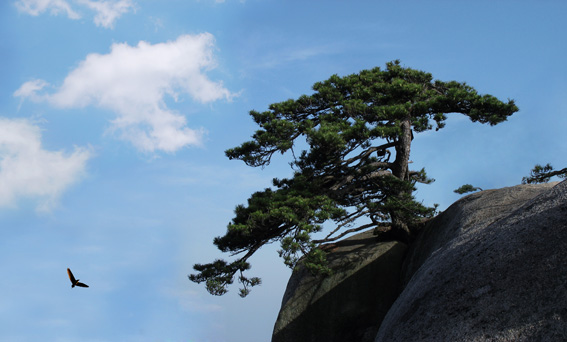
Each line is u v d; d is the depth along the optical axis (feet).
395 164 63.21
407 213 56.03
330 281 55.52
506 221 27.55
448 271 26.84
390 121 57.21
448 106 59.06
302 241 48.88
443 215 51.80
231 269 52.54
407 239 58.39
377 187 62.44
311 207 53.52
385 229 61.41
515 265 23.04
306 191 55.77
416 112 59.82
